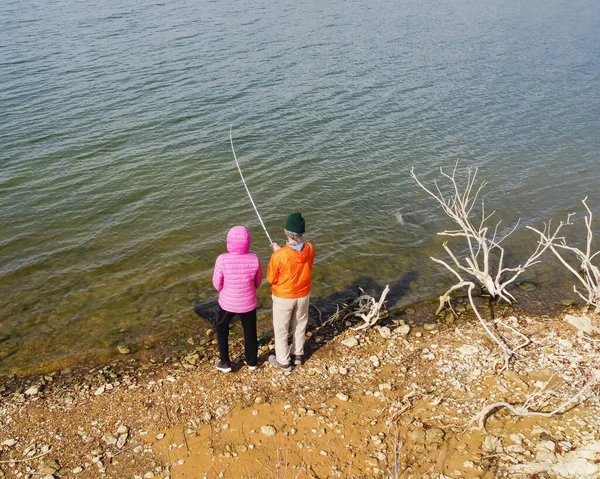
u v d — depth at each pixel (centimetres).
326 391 566
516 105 1681
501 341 655
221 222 982
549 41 2556
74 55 2002
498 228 993
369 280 823
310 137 1379
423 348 645
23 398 571
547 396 544
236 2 3262
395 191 1124
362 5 3325
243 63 1981
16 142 1276
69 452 491
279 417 529
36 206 1012
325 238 945
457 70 2019
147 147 1283
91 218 979
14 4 2964
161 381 591
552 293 781
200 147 1291
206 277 817
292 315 575
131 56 2016
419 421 516
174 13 2864
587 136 1445
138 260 860
